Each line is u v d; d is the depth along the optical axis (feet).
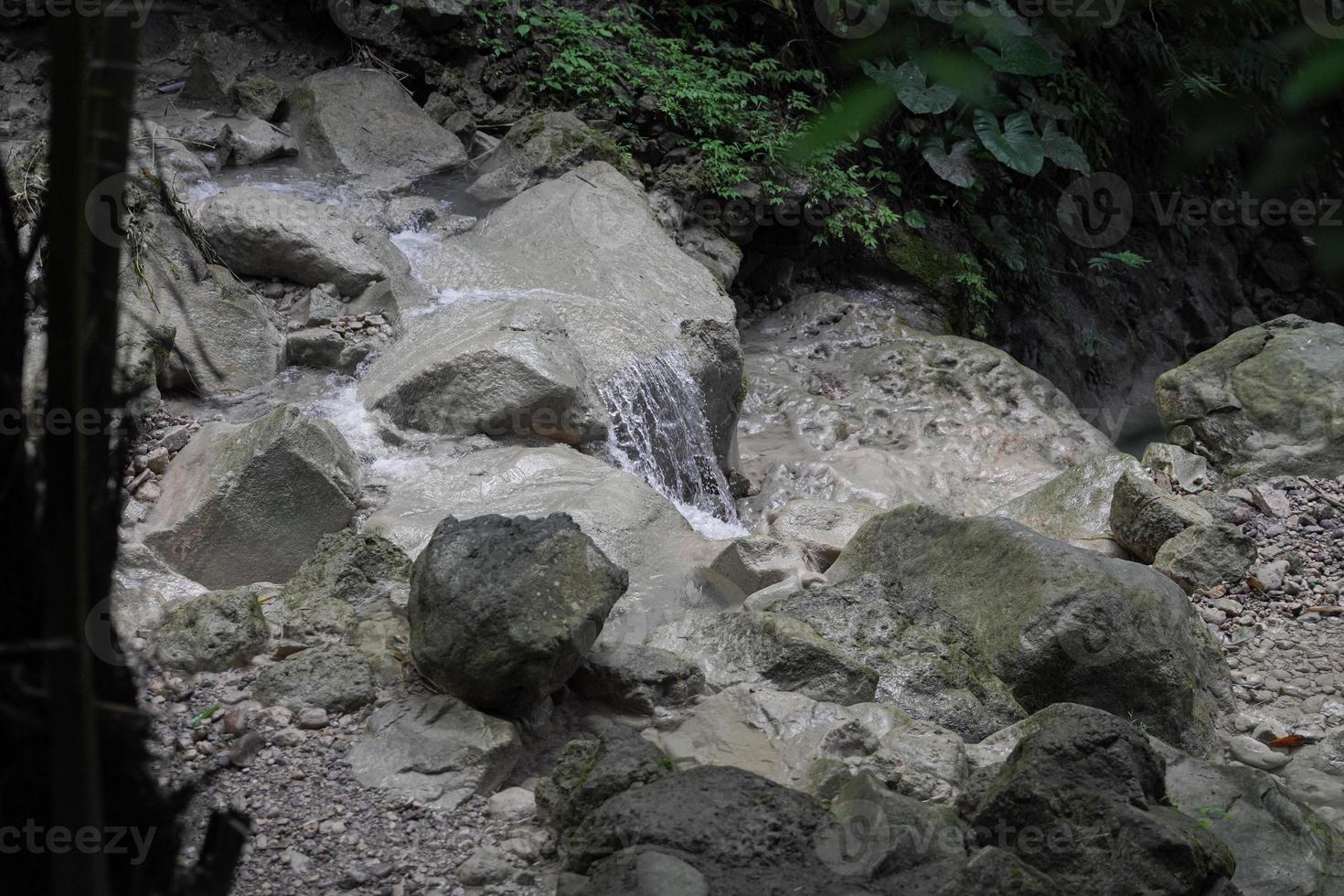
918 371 32.76
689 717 13.05
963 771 12.44
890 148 38.40
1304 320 25.96
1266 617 19.33
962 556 16.76
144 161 25.16
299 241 23.89
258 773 11.56
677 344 25.25
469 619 12.16
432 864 10.57
